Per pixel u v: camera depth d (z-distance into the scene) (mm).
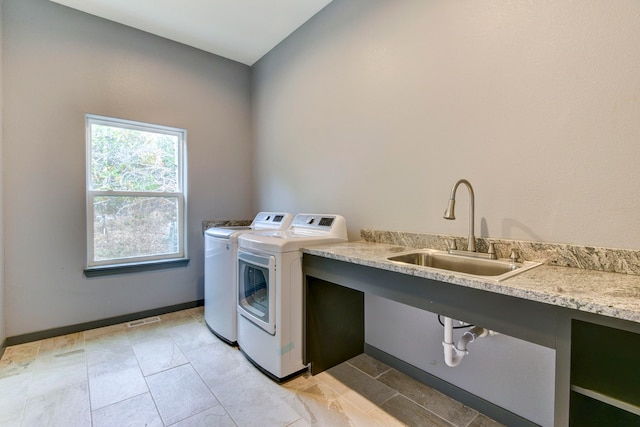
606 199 1141
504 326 968
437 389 1714
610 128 1126
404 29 1833
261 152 3254
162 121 2832
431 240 1704
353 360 2051
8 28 2150
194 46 2992
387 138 1954
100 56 2514
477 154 1516
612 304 737
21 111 2203
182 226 3031
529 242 1327
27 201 2236
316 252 1669
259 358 1892
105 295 2574
